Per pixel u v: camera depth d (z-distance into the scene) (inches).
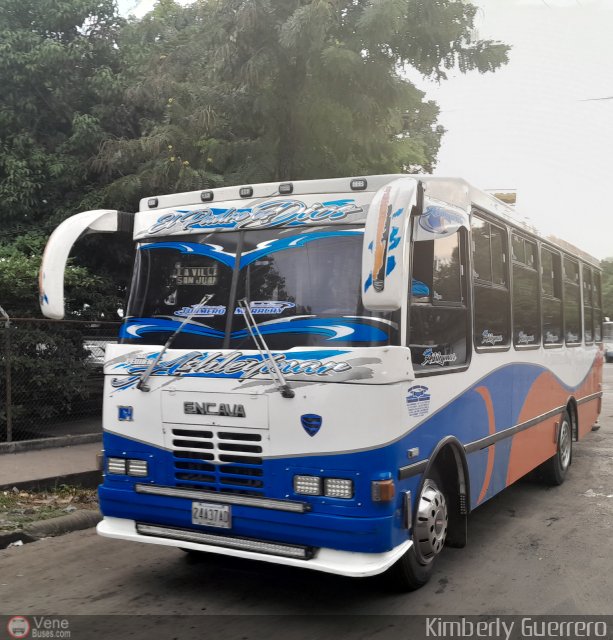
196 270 193.8
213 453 178.1
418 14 345.7
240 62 346.0
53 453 353.1
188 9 469.4
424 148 477.7
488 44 359.6
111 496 191.8
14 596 189.8
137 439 189.3
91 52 486.0
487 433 233.3
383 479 163.5
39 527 245.1
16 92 470.3
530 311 289.7
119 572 208.7
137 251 205.3
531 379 287.7
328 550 166.6
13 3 470.6
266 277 182.9
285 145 367.2
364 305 156.4
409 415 175.2
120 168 459.8
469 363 216.8
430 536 190.9
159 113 489.7
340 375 165.2
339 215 178.2
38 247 430.9
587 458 403.9
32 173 463.8
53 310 191.5
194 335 187.8
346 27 348.5
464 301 217.0
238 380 175.6
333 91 350.6
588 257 411.2
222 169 402.0
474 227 227.6
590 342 413.7
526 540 243.9
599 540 243.9
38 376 389.1
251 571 209.2
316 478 165.9
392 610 180.4
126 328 199.3
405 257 175.6
